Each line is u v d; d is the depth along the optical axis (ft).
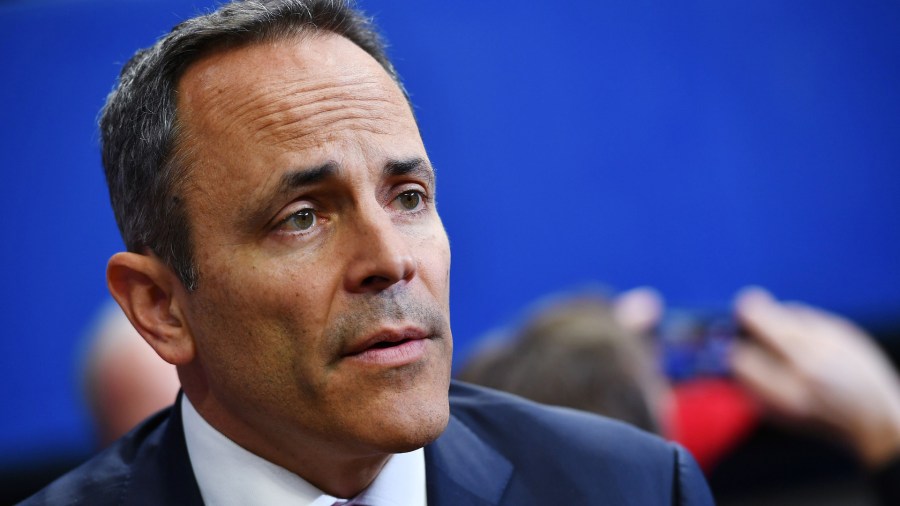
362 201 15.57
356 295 15.42
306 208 15.64
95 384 28.94
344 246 15.56
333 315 15.42
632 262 43.68
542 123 42.86
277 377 15.71
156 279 16.84
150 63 16.84
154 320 17.02
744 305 28.86
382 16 41.06
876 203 45.91
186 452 17.53
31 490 38.68
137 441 18.54
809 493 46.32
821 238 45.60
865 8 45.88
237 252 15.75
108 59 38.93
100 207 38.83
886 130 46.01
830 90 45.65
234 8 16.72
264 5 16.60
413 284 15.65
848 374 27.12
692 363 38.04
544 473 18.12
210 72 16.28
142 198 16.72
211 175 15.94
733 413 37.91
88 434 38.58
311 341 15.47
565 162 43.09
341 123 15.74
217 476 17.12
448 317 16.38
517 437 18.58
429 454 17.67
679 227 44.16
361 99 16.02
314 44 16.39
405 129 16.31
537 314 26.03
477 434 18.62
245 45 16.34
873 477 26.48
